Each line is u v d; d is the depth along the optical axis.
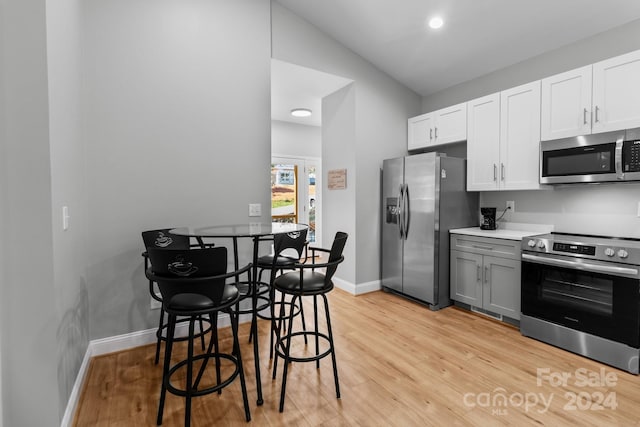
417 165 3.42
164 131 2.58
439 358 2.32
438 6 2.79
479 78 3.62
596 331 2.24
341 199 4.02
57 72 1.59
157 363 2.27
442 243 3.30
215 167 2.79
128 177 2.46
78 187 2.08
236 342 1.70
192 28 2.67
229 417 1.71
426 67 3.68
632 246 2.11
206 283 1.49
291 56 3.24
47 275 1.46
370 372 2.14
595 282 2.26
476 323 2.96
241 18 2.88
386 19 3.08
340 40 3.55
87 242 2.33
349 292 3.91
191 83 2.67
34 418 1.46
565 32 2.76
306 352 2.41
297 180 5.85
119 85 2.40
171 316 1.64
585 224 2.79
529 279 2.62
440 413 1.73
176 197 2.64
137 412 1.75
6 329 1.41
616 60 2.31
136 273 2.51
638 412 1.72
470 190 3.37
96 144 2.34
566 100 2.59
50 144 1.46
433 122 3.78
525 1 2.55
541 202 3.10
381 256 4.02
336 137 4.08
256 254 2.03
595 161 2.38
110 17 2.37
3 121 1.40
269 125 3.04
